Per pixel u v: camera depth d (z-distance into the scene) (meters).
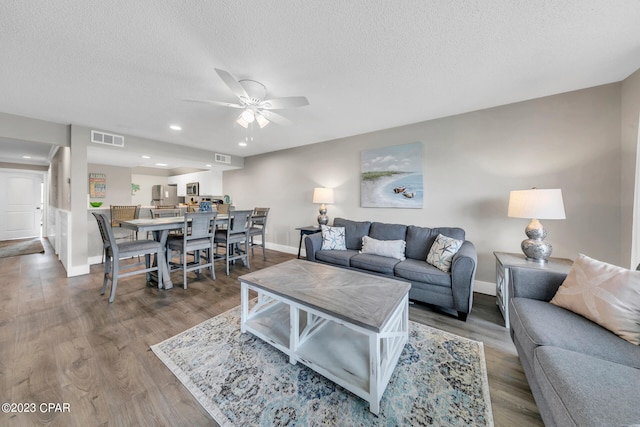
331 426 1.18
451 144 3.06
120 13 1.40
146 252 2.79
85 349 1.74
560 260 2.24
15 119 2.96
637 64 1.93
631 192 2.07
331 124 3.39
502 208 2.77
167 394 1.36
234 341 1.86
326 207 4.31
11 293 2.73
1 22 1.45
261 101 2.14
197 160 4.92
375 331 1.25
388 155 3.55
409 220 3.41
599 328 1.22
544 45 1.68
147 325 2.08
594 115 2.31
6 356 1.65
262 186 5.47
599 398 0.81
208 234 3.24
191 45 1.69
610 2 1.32
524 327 1.32
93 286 2.95
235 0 1.32
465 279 2.19
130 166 6.05
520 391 1.40
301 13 1.41
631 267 1.98
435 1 1.32
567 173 2.44
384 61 1.88
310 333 1.79
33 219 6.59
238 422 1.20
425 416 1.23
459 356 1.71
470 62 1.90
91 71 2.01
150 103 2.65
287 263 2.45
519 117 2.65
